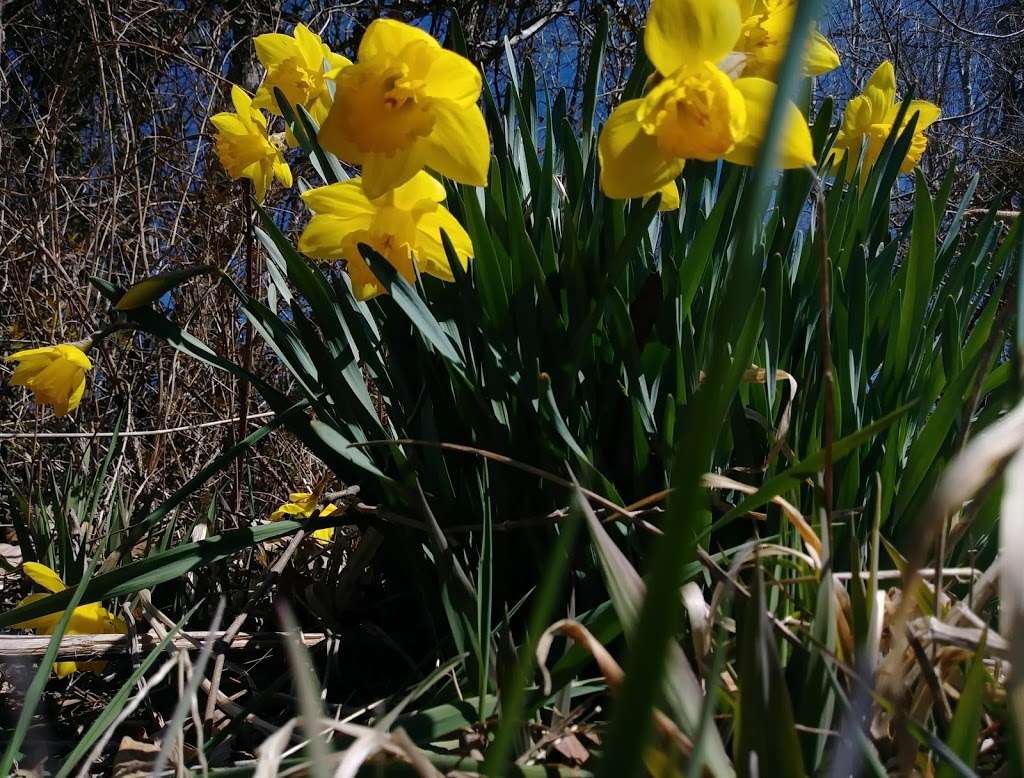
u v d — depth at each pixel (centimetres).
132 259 129
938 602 23
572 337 35
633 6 172
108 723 27
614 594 22
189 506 84
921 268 36
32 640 37
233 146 59
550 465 35
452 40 43
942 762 18
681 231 39
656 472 35
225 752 33
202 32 145
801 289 38
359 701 38
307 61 47
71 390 54
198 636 40
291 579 45
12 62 133
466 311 36
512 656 26
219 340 112
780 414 37
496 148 43
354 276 39
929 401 38
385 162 34
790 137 27
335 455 41
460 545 36
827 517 24
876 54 268
